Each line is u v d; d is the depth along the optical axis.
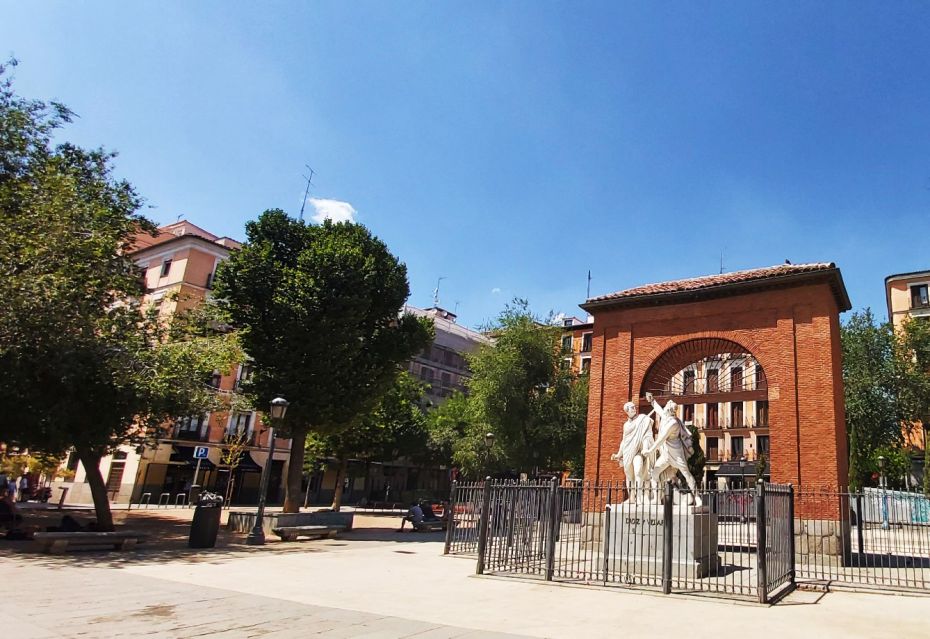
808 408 16.67
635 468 13.55
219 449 39.25
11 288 13.38
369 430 35.75
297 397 20.72
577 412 33.09
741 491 11.48
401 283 24.81
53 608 7.20
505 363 33.25
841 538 15.21
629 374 20.02
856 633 7.61
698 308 19.33
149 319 18.56
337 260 21.78
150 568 11.13
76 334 14.55
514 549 14.11
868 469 37.16
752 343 18.08
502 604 8.84
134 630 6.25
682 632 7.29
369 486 53.38
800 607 9.41
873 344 38.16
